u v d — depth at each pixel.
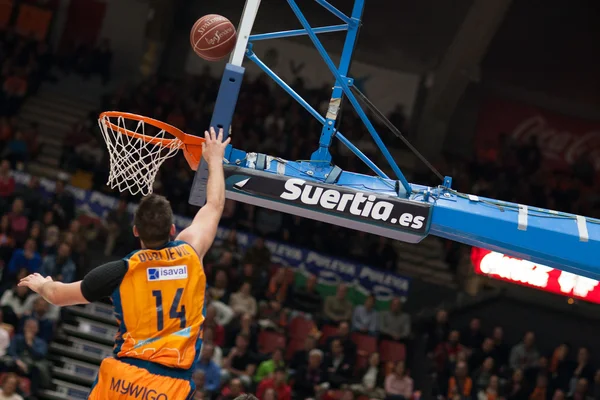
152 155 6.33
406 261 20.33
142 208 4.26
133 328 4.16
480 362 17.03
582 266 6.47
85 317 16.55
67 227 17.58
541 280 17.42
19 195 17.56
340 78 6.76
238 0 23.53
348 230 19.27
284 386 14.78
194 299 4.26
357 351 16.50
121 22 23.47
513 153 22.89
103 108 20.89
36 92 21.86
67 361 15.75
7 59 21.39
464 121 23.66
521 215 6.53
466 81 23.09
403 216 6.48
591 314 19.09
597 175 23.12
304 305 17.55
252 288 17.25
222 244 17.97
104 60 22.58
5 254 16.17
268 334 16.38
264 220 18.95
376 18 23.78
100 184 19.38
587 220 6.55
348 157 22.16
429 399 16.77
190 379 4.21
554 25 23.52
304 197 6.49
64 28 23.36
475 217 6.50
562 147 23.52
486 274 17.72
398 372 16.08
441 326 17.41
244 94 22.08
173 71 23.52
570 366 17.00
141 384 4.09
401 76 23.78
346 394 14.93
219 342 15.64
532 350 17.28
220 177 4.68
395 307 17.56
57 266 16.11
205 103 21.95
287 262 18.31
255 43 23.00
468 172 22.45
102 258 17.75
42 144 20.31
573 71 23.58
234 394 14.13
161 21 23.34
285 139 21.59
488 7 21.59
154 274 4.20
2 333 14.36
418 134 23.55
